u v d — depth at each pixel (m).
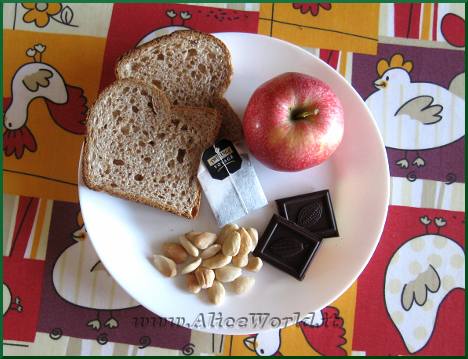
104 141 0.34
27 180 0.37
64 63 0.38
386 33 0.39
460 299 0.37
